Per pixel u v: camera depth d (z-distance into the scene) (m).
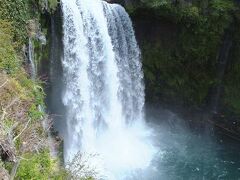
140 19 25.31
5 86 13.30
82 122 22.83
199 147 25.55
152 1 24.12
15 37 16.98
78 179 13.72
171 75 27.16
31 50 18.34
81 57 22.03
